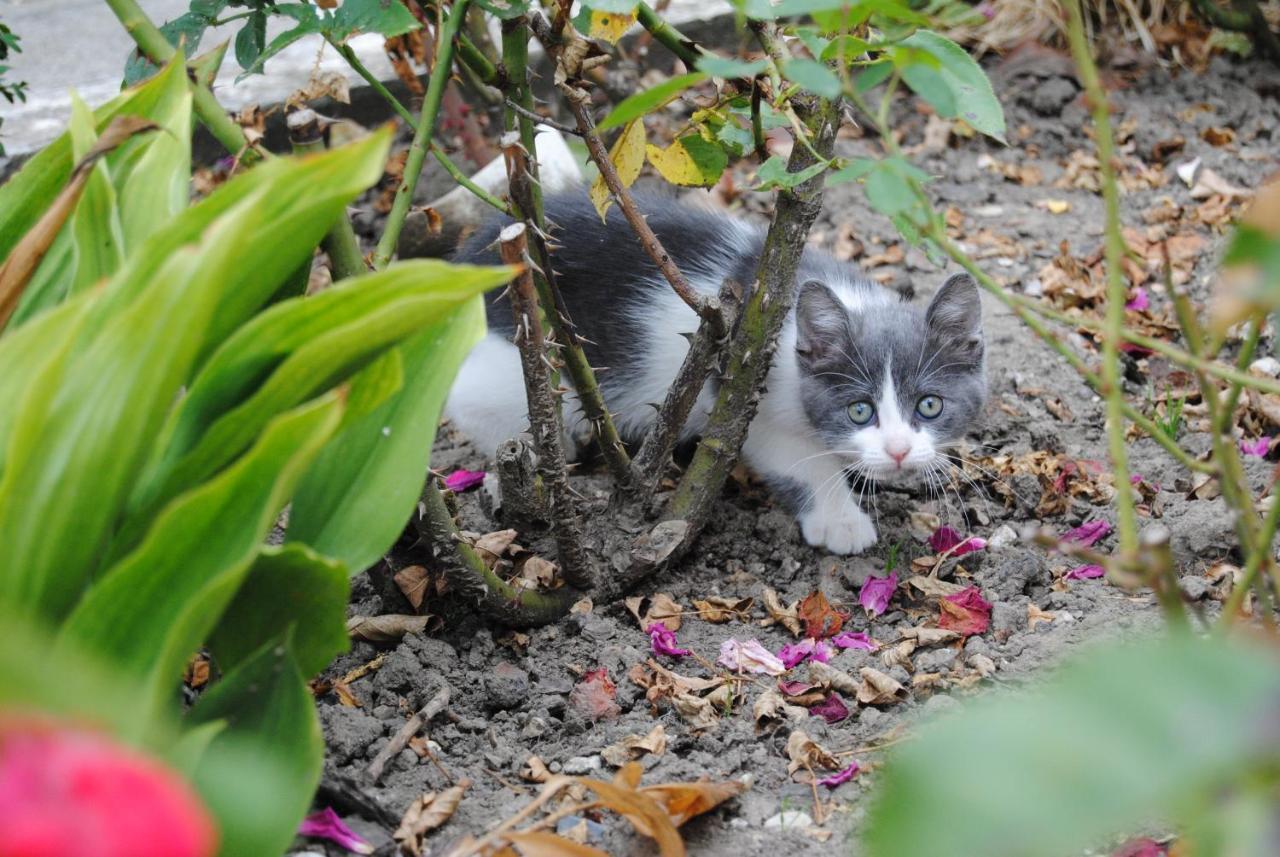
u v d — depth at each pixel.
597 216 1.28
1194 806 0.51
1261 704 0.48
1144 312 1.35
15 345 0.87
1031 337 1.34
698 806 1.05
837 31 1.03
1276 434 1.26
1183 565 1.18
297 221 0.92
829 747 1.10
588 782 1.02
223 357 0.93
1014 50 1.59
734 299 1.14
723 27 1.54
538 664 1.14
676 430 1.16
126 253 1.00
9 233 1.03
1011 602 1.17
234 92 1.44
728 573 1.20
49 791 0.44
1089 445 1.27
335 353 0.91
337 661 1.13
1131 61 1.58
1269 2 1.61
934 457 1.22
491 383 1.25
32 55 1.52
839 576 1.19
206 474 0.96
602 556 1.17
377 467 1.00
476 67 1.12
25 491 0.84
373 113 1.47
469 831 1.06
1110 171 0.90
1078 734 0.47
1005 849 0.45
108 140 0.98
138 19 1.06
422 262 0.91
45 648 0.70
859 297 1.27
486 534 1.20
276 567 0.98
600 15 1.09
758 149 1.11
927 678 1.12
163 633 0.90
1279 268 0.59
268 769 0.87
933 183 1.48
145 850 0.44
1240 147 1.50
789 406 1.23
